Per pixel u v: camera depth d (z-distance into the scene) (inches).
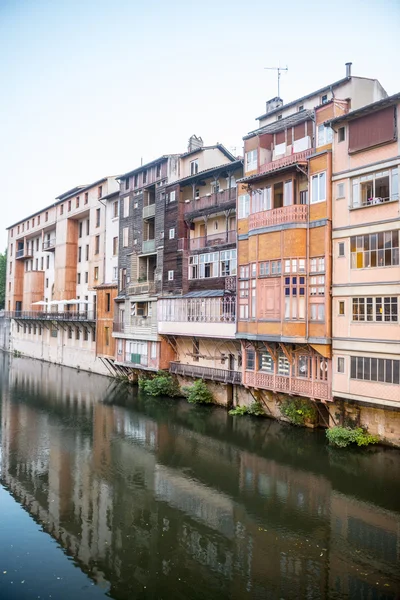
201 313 1120.8
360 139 767.1
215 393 1138.7
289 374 882.8
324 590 441.4
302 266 843.4
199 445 860.0
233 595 440.5
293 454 776.9
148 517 589.6
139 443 882.8
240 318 968.9
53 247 2196.1
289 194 890.7
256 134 984.9
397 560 482.9
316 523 560.4
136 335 1382.9
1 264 3056.1
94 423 1032.2
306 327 832.9
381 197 746.2
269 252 887.1
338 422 822.5
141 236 1460.4
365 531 538.9
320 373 836.0
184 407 1139.9
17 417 1093.8
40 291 2357.3
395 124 721.0
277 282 869.2
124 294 1509.6
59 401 1263.5
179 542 530.9
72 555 510.3
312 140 892.0
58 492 668.1
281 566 479.5
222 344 1114.7
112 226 1743.4
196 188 1286.9
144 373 1400.1
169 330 1226.0
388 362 722.2
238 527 558.3
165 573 475.5
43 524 577.3
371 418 770.8
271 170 893.2
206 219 1210.0
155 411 1116.5
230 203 1118.4
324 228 817.5
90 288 1898.4
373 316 746.2
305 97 1040.8
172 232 1307.8
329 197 813.2
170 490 667.4
